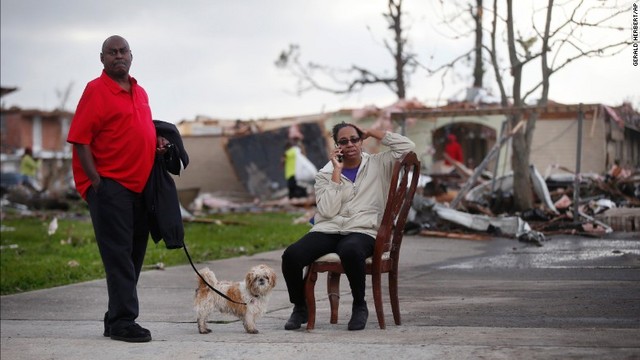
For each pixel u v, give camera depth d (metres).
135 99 6.77
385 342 5.95
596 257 11.65
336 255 6.77
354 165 7.11
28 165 33.12
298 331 6.82
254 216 24.30
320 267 6.78
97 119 6.61
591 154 27.69
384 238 6.68
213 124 36.12
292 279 6.86
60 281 11.16
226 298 6.77
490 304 7.84
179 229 6.85
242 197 33.53
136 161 6.71
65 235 17.55
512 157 19.12
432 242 14.81
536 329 6.30
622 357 5.08
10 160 54.22
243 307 6.74
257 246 15.06
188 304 8.92
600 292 8.35
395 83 30.88
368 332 6.56
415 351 5.51
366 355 5.50
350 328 6.70
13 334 7.38
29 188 30.70
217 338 6.55
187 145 35.22
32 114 57.44
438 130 32.50
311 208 28.14
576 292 8.42
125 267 6.71
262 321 7.56
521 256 12.27
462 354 5.35
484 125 32.56
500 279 9.86
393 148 7.01
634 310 7.19
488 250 13.36
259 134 34.22
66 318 8.38
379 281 6.74
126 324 6.62
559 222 16.44
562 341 5.70
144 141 6.72
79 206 28.25
